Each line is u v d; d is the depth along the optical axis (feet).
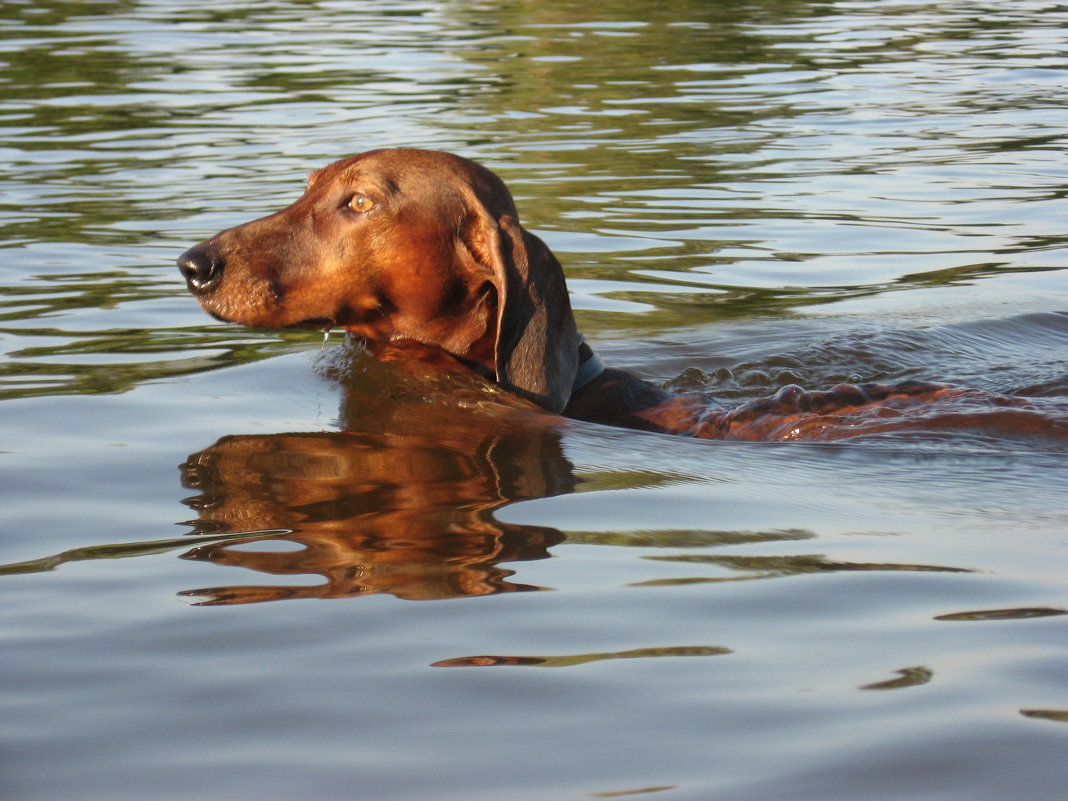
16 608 19.44
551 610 19.12
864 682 16.81
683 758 15.05
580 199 58.34
